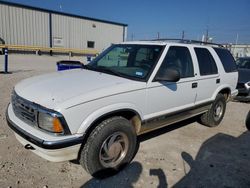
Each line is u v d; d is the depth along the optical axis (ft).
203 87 14.55
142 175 10.46
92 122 8.77
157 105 11.47
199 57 14.49
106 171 9.87
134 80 10.64
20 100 9.24
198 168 11.41
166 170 11.00
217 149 13.71
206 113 16.58
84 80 10.31
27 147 9.13
